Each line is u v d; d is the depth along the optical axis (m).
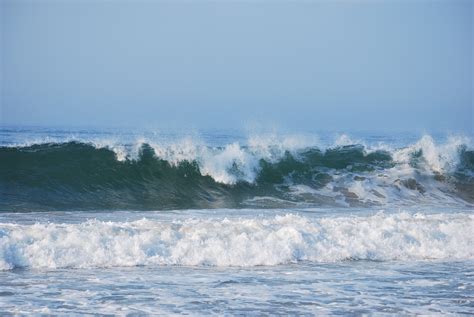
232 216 63.78
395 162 94.50
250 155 88.81
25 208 66.88
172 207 72.06
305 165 90.50
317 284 37.94
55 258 41.78
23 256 41.44
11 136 145.12
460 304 33.72
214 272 40.97
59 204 70.44
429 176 92.00
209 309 31.75
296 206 76.06
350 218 56.16
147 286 36.44
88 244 43.53
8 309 30.94
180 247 44.66
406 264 45.25
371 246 48.44
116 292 34.81
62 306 31.67
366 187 87.31
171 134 89.19
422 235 51.53
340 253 46.94
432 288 37.38
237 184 85.50
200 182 84.81
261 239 47.41
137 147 85.44
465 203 84.56
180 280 38.28
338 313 31.47
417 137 194.00
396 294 35.69
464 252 49.66
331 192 84.94
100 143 84.81
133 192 79.50
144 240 45.06
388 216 57.88
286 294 35.22
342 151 94.50
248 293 35.25
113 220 58.59
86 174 80.75
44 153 82.12
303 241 47.31
